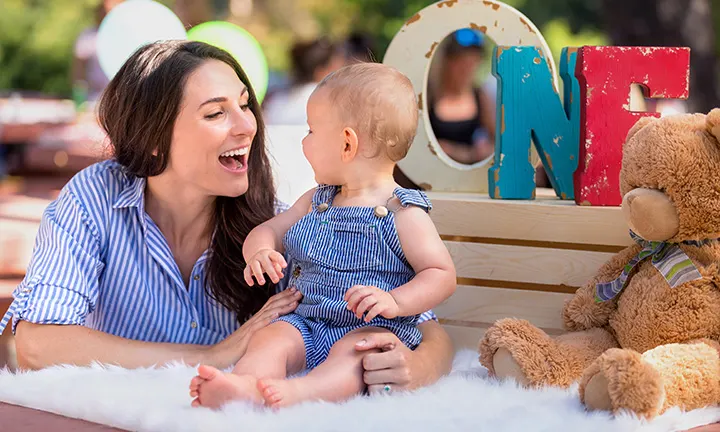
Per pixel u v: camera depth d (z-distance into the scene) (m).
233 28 7.36
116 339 1.88
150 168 1.99
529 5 11.65
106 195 2.03
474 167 2.47
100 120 2.10
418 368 1.67
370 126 1.79
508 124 2.22
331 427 1.36
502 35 2.36
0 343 3.48
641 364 1.42
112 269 2.03
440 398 1.55
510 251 2.12
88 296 1.95
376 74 1.82
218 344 1.89
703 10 5.87
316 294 1.79
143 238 2.04
